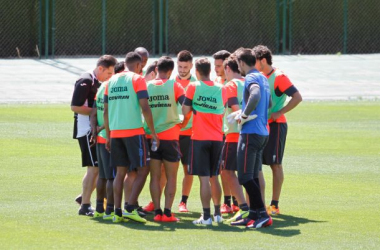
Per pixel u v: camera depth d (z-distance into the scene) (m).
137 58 25.67
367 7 91.38
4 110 55.28
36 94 63.25
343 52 89.81
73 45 83.38
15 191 30.16
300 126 50.44
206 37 87.88
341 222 25.55
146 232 23.69
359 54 90.00
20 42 81.69
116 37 84.81
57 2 82.31
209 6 87.62
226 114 26.72
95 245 21.81
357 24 91.31
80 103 26.17
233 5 88.38
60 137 44.22
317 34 90.88
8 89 64.75
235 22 88.56
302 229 24.42
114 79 24.98
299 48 90.56
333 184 32.72
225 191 28.27
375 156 39.78
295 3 90.12
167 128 25.59
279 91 27.14
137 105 24.75
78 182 32.22
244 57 24.70
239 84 26.09
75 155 38.84
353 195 30.42
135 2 85.31
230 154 25.84
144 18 85.81
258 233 23.78
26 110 55.44
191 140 25.31
